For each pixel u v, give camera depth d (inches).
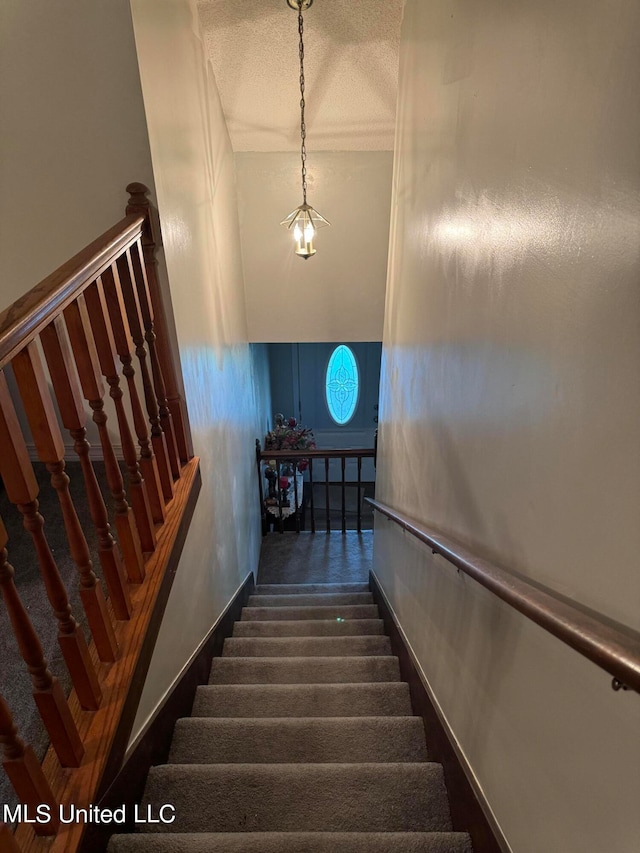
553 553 31.5
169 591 57.6
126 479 74.7
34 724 41.5
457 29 51.2
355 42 91.9
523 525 36.1
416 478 76.9
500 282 39.9
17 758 32.4
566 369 29.5
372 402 294.5
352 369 287.6
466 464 49.9
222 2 82.2
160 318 62.5
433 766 56.1
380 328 150.8
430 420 66.4
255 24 87.0
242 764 55.8
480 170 44.4
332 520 238.2
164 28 63.3
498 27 39.6
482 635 44.9
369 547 179.5
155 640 52.3
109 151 56.2
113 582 47.3
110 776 40.6
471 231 47.4
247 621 108.7
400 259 91.5
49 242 60.6
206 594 81.7
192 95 78.7
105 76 53.2
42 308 33.8
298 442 213.5
